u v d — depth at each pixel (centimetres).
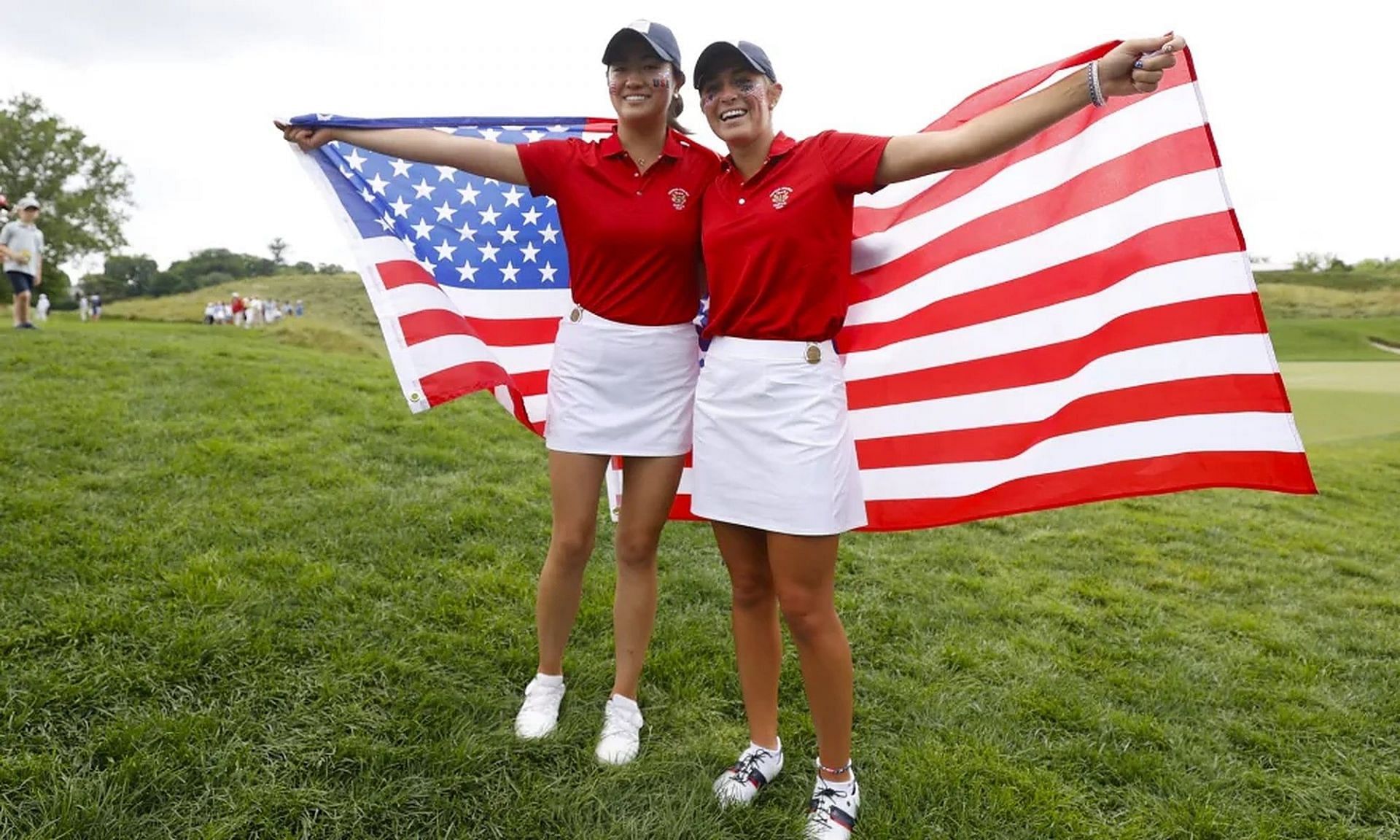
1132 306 228
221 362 792
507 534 416
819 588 209
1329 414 1259
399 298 257
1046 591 413
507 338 290
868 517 279
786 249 200
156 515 391
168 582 313
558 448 239
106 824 195
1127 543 515
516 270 290
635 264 224
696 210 221
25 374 650
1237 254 212
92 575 315
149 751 221
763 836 214
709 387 213
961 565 443
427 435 605
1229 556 507
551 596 248
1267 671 331
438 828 207
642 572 247
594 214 222
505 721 253
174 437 528
